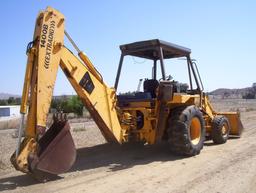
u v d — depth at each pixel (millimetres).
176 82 9492
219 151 9719
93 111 7668
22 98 6355
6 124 26641
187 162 8273
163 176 6965
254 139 12227
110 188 6148
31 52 6418
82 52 7445
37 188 6203
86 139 12734
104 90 7816
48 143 6855
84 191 5984
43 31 6488
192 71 10367
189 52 10125
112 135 8055
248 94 112500
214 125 11102
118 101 9234
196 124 9289
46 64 6496
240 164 7926
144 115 8727
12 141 13305
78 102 34969
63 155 6688
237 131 12367
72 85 7363
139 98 9031
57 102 22766
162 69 8805
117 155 9344
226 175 6961
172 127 8781
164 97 8547
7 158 9117
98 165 8070
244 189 6027
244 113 29250
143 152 9758
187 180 6637
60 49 6750
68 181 6645
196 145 9070
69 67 7031
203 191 5930
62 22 6809
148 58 10016
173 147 8805
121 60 9555
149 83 9398
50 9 6613
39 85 6363
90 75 7469
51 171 6496
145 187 6191
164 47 9148
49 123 8102
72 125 21469
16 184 6504
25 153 6188
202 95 10711
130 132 8680
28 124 6336
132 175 7082
